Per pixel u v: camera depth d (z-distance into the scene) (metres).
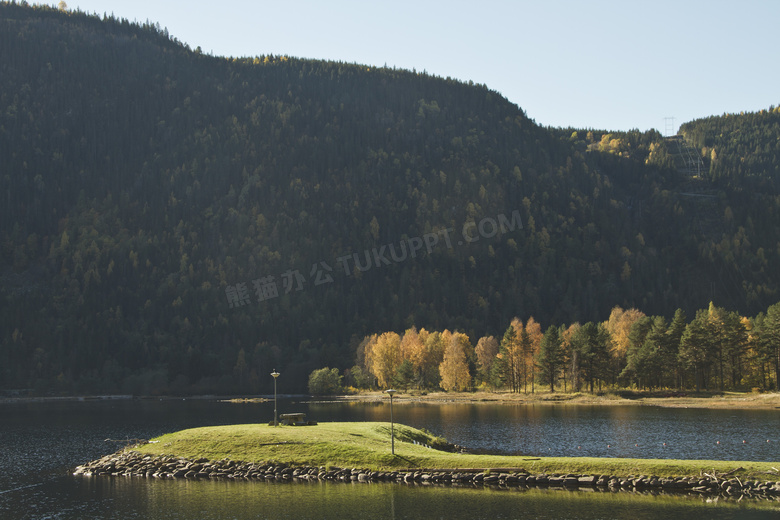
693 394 170.75
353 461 74.19
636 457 82.44
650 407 155.62
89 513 61.22
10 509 63.19
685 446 90.38
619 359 196.00
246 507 61.84
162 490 68.94
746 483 62.31
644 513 56.72
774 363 166.38
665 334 178.38
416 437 90.00
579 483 66.00
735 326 171.38
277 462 75.38
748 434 101.50
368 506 61.09
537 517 56.62
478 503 61.06
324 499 63.72
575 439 99.38
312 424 91.56
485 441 98.75
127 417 161.62
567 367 190.38
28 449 102.75
